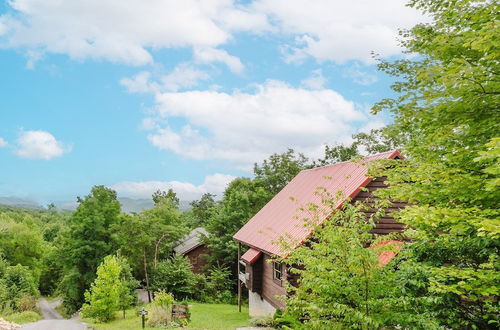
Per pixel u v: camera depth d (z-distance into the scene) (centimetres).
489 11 649
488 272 593
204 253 4291
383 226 1650
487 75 604
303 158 4738
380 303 698
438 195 725
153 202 8169
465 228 608
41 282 6719
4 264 4991
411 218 588
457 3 723
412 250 806
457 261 790
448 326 743
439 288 598
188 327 1970
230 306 3166
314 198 1956
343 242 722
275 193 4578
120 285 2850
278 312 1753
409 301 713
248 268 2333
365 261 704
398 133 880
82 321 3011
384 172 802
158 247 4347
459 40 693
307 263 771
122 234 4109
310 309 761
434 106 721
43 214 15725
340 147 4278
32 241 6191
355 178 1745
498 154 466
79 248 4344
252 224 2641
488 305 690
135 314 2777
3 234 6109
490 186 541
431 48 813
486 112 659
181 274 3656
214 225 4175
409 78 960
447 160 742
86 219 4412
